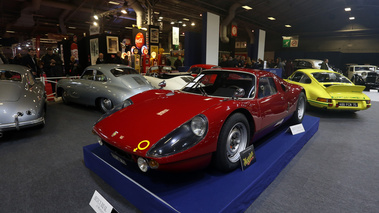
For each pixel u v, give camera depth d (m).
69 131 3.63
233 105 2.01
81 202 1.82
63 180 2.15
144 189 1.62
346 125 4.30
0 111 2.93
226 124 1.89
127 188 1.78
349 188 2.08
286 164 2.51
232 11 17.30
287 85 3.21
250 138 2.33
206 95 2.44
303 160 2.68
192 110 1.94
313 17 23.30
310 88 5.14
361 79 10.09
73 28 27.38
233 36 18.97
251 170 2.01
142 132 1.75
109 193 1.94
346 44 22.12
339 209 1.77
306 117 4.00
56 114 4.70
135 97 2.63
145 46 11.16
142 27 12.38
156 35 11.55
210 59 12.83
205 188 1.73
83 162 2.54
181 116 1.86
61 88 5.61
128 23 24.17
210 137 1.73
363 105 4.71
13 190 1.98
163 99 2.37
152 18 13.16
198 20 22.34
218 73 2.78
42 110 3.49
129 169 2.02
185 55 13.83
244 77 2.58
